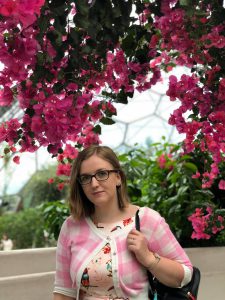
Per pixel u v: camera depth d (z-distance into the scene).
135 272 1.71
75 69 1.79
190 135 2.14
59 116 1.73
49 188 10.34
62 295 1.87
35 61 1.64
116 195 1.84
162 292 1.75
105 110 2.05
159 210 3.49
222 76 2.07
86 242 1.78
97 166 1.79
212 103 2.14
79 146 2.24
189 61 2.16
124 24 1.74
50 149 1.88
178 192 3.36
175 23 1.83
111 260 1.71
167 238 1.78
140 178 3.72
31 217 8.07
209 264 3.26
